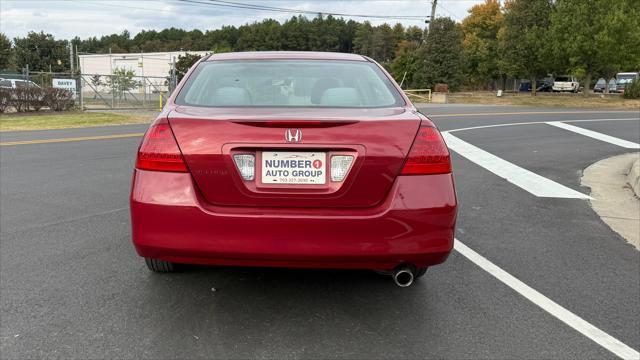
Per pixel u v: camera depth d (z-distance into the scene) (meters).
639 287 3.82
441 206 2.90
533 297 3.61
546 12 40.81
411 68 51.53
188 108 3.21
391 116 3.05
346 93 3.46
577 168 9.06
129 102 30.45
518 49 41.81
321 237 2.84
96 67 78.94
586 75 37.34
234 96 3.38
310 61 3.91
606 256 4.50
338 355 2.81
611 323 3.24
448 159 3.01
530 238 5.00
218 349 2.85
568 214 5.96
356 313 3.32
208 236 2.85
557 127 16.14
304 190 2.89
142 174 2.95
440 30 46.78
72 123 17.08
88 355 2.77
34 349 2.82
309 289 3.68
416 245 2.88
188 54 67.62
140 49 144.25
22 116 19.39
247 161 2.90
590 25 34.62
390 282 3.83
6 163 8.70
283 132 2.87
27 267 4.01
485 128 15.62
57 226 5.10
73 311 3.28
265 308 3.36
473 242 4.85
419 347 2.91
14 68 74.69
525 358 2.81
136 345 2.88
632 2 34.56
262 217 2.83
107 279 3.79
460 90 49.34
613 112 24.00
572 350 2.90
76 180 7.32
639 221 5.70
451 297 3.59
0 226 5.08
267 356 2.79
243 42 126.12
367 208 2.90
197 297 3.51
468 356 2.82
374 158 2.87
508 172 8.55
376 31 118.19
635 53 33.66
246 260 2.90
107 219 5.36
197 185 2.89
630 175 7.91
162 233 2.88
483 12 61.03
